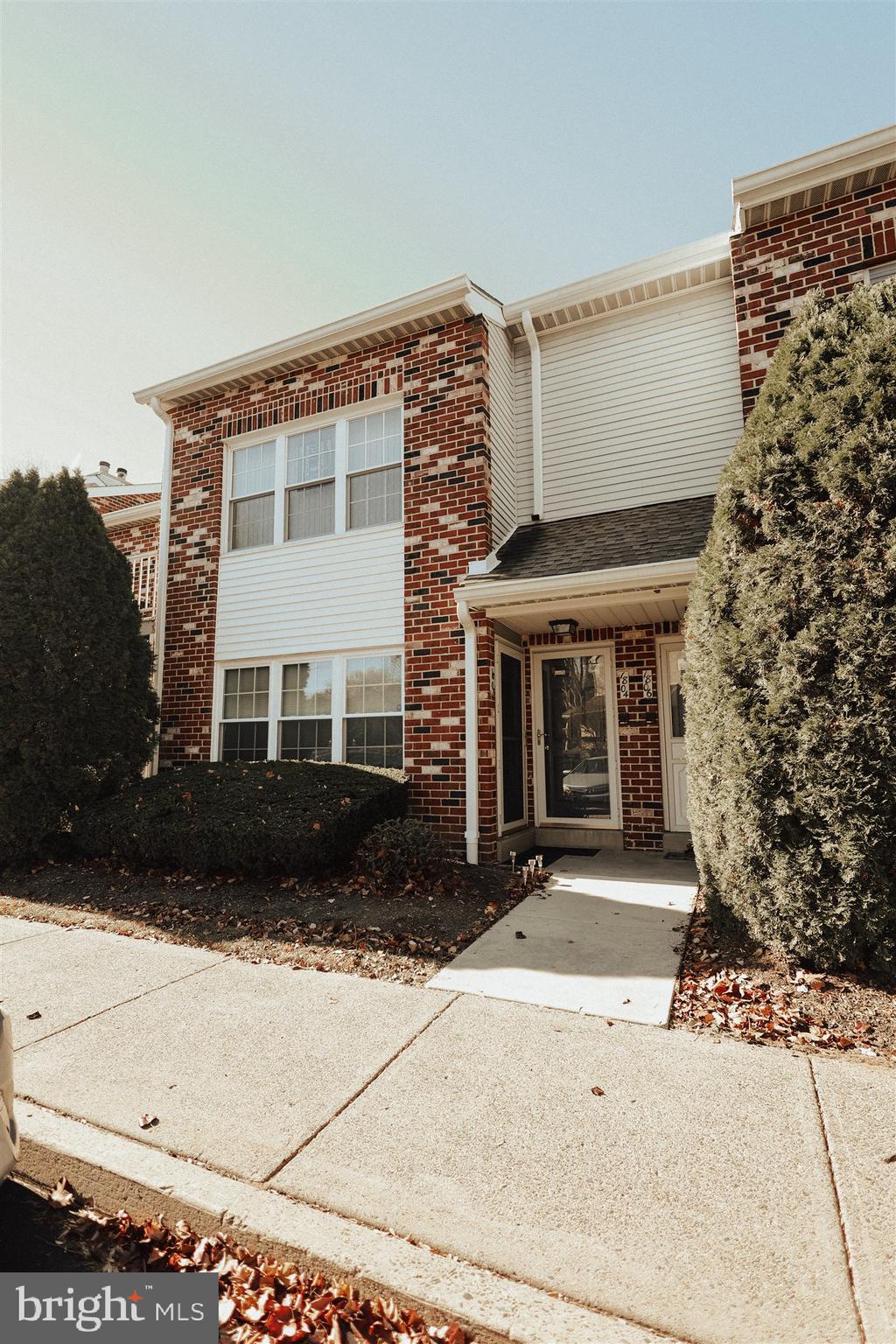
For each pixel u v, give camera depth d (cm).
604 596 665
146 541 1208
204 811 654
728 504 441
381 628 813
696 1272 186
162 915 558
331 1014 369
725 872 438
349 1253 200
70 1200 241
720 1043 326
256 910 554
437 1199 221
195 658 955
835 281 667
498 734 754
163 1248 220
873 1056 306
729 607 440
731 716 419
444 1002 381
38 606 746
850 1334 165
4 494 774
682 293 822
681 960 432
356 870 621
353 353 874
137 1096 288
